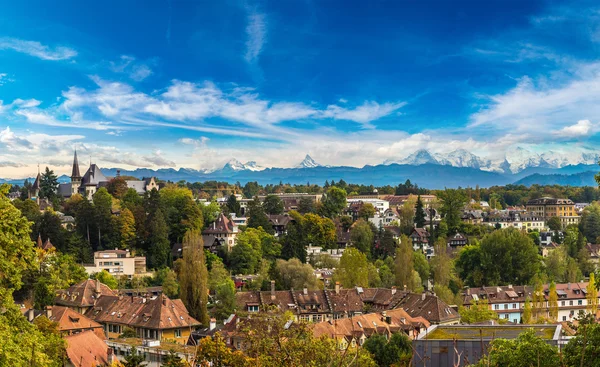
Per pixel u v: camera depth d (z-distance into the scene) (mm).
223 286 174125
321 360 65125
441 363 90250
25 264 63281
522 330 102250
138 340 128000
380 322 142375
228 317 160500
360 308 176375
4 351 52344
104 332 157375
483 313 162125
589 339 64312
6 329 55750
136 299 160625
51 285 174125
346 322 135625
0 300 59031
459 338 96250
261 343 68375
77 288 172500
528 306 185375
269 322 71000
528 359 69938
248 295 175125
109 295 170125
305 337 69750
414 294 172625
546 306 199625
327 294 179375
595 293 193375
